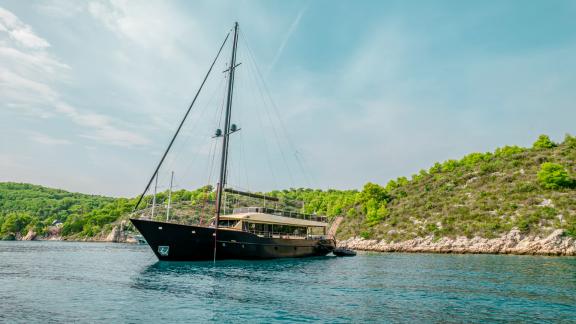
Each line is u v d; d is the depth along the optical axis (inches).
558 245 2167.8
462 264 1488.7
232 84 1635.1
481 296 713.6
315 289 784.9
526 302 655.1
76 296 672.4
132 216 1301.7
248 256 1428.4
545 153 3624.5
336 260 1712.6
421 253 2593.5
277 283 860.0
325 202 5428.2
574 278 987.9
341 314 558.6
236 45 1675.7
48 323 479.5
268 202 3777.1
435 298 692.1
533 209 2625.5
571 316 551.2
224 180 1539.1
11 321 487.8
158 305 599.2
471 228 2699.3
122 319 506.0
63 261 1477.6
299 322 508.7
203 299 653.3
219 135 1606.8
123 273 1015.6
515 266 1385.3
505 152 4072.3
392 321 519.2
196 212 5083.7
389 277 1015.0
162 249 1229.1
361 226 3700.8
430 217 3164.4
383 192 4020.7
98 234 6048.2
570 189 2726.4
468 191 3376.0
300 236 1755.7
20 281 864.9
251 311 568.4
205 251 1304.1
